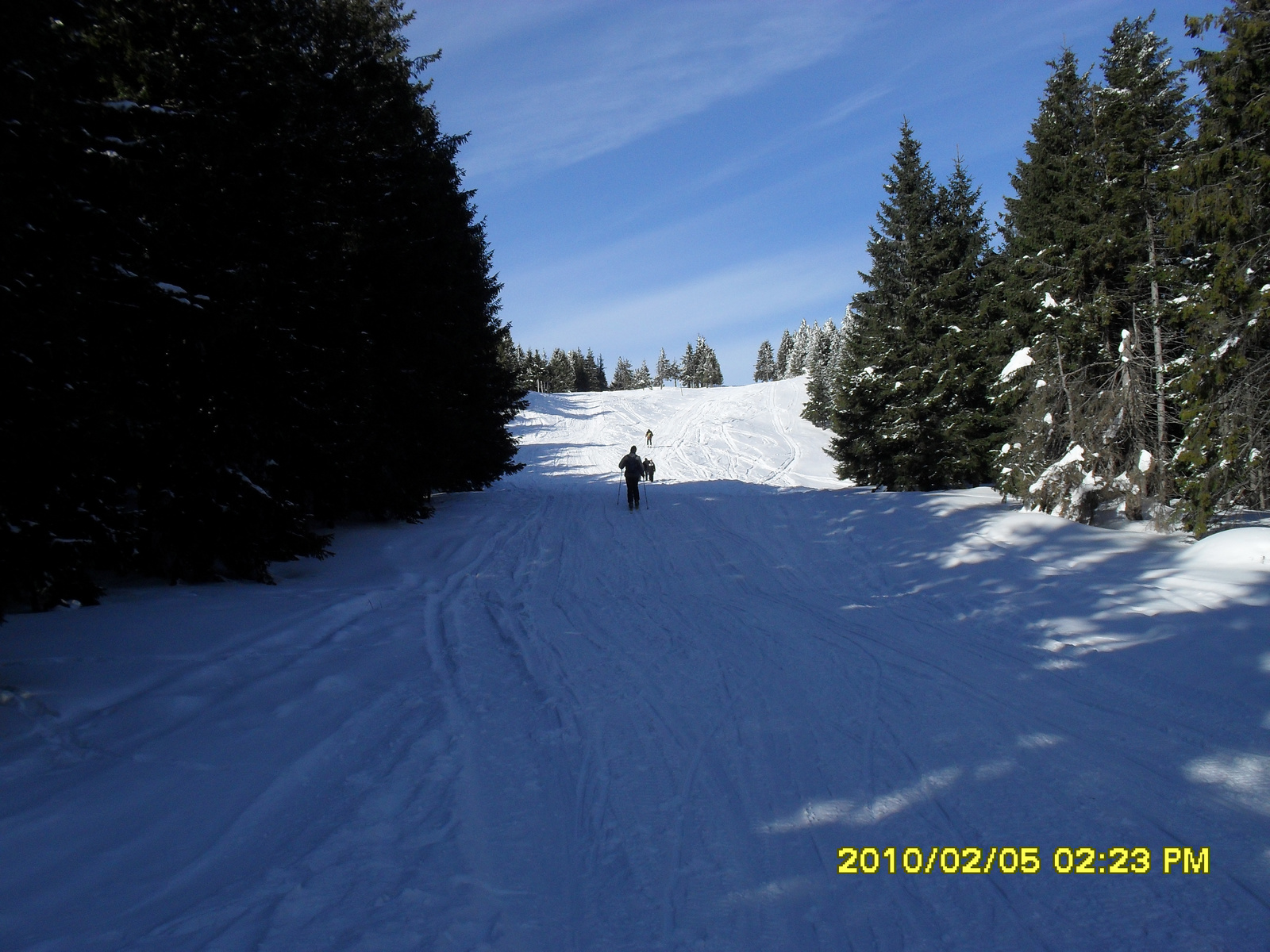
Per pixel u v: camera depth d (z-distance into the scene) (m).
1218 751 5.30
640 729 6.06
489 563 14.43
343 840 4.25
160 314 9.63
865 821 4.48
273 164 11.13
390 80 17.62
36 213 6.57
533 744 5.77
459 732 5.95
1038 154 20.84
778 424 60.09
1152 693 6.50
